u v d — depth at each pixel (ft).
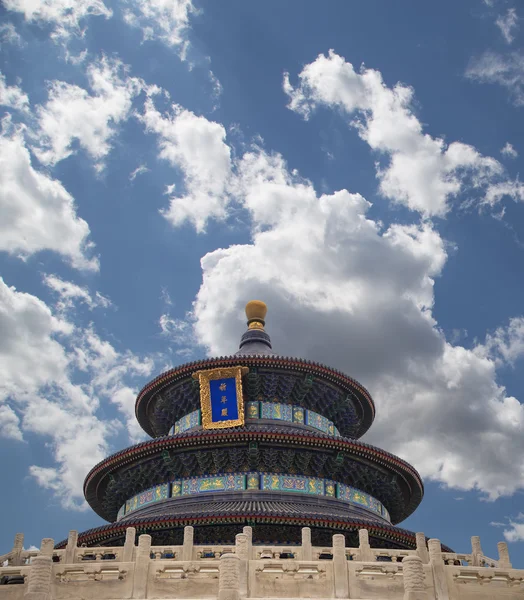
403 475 197.26
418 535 138.72
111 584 105.91
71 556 135.13
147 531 162.91
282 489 179.42
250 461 182.09
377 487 196.44
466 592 109.09
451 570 110.52
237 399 197.36
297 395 210.59
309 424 209.87
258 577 105.70
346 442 180.96
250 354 205.26
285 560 107.34
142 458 187.73
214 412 196.95
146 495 189.98
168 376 210.18
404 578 101.35
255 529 161.07
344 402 219.00
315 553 126.31
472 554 143.84
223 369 200.44
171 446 181.27
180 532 161.89
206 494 178.19
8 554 145.48
